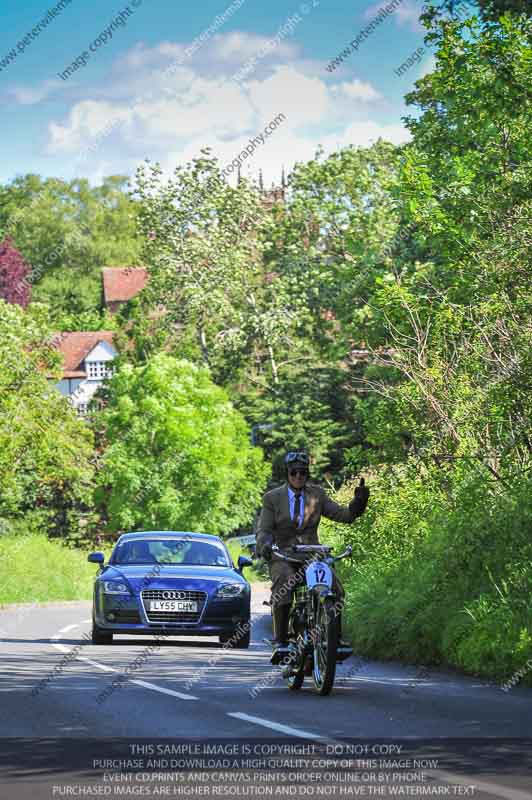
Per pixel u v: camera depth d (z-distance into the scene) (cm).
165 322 9100
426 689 1469
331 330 8206
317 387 7931
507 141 2473
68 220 14038
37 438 6475
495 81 2069
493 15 1867
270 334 8275
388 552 2306
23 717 1173
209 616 2214
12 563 5150
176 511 8294
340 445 7712
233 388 9075
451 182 2709
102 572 2295
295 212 8044
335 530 2727
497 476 2003
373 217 7356
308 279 8131
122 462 8325
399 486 2406
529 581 1727
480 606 1739
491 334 2219
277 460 7956
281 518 1506
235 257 8362
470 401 2258
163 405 8400
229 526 8456
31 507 8238
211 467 8350
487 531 1856
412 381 2398
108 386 9488
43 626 2986
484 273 2195
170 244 8438
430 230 2667
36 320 6644
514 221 2223
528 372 2014
